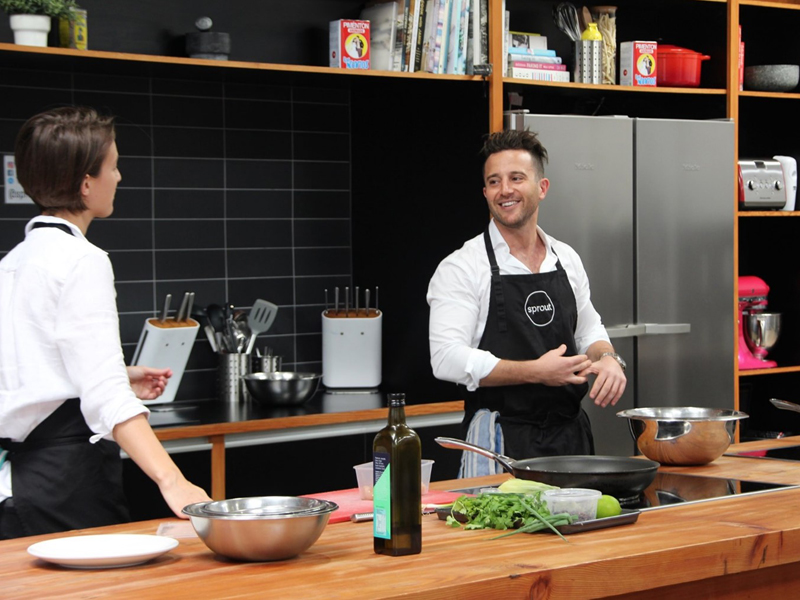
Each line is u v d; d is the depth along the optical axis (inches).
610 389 102.5
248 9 148.4
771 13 172.4
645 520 69.8
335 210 160.6
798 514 71.2
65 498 80.5
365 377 151.9
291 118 155.7
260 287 154.7
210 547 59.8
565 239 140.9
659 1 160.4
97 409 73.4
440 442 79.9
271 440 127.7
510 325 113.0
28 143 79.4
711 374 153.2
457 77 138.8
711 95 163.2
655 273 147.9
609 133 143.7
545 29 161.9
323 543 64.7
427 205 147.5
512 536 65.7
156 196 146.6
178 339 137.8
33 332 77.3
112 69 136.0
